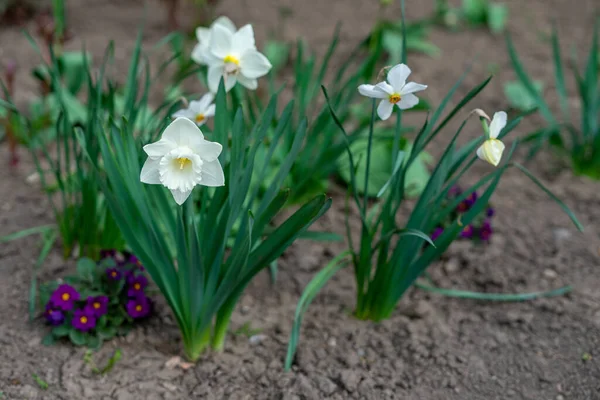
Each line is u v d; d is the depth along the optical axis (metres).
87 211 2.22
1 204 2.42
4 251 2.30
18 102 2.70
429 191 2.06
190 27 3.43
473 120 2.80
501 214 2.48
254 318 2.20
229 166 1.98
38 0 3.42
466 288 2.29
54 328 2.12
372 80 2.91
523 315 2.21
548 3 4.16
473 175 2.61
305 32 3.53
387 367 2.11
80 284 2.13
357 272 2.17
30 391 2.04
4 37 3.24
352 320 2.20
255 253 2.01
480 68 3.26
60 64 2.52
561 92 2.59
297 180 2.40
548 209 2.50
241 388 2.07
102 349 2.11
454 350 2.14
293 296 2.25
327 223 2.43
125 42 3.26
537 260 2.35
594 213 2.49
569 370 2.12
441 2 3.75
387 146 2.48
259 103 2.35
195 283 2.03
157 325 2.17
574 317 2.21
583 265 2.34
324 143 2.35
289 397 2.05
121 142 1.99
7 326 2.14
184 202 1.96
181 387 2.07
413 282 2.15
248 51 2.08
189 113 2.10
